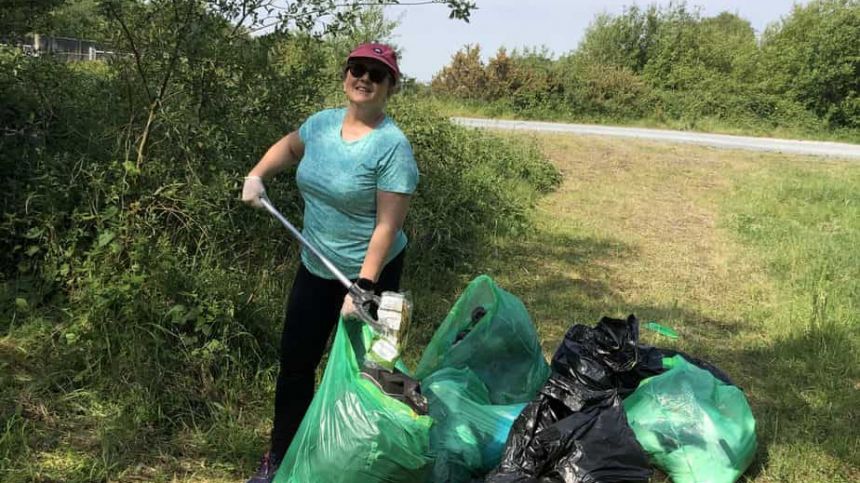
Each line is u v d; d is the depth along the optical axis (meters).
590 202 10.51
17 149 4.29
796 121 27.16
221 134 4.34
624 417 2.78
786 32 29.53
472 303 3.32
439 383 3.01
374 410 2.34
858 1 28.70
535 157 12.21
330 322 2.70
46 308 3.76
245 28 4.46
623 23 33.38
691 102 27.56
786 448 3.40
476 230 7.09
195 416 3.22
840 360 4.61
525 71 26.72
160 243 3.81
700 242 8.38
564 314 5.23
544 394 2.83
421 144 8.27
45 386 3.19
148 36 4.17
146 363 3.30
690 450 3.04
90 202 3.95
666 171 14.52
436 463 2.71
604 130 22.45
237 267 4.14
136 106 4.39
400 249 2.69
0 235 3.94
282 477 2.58
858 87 27.25
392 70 2.43
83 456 2.85
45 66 4.75
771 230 9.14
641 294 6.03
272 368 3.56
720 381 3.40
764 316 5.62
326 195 2.51
